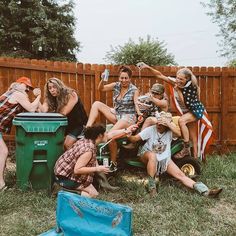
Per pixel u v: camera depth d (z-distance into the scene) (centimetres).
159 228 426
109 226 357
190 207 485
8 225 423
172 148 603
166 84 830
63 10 2898
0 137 536
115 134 553
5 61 738
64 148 575
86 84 808
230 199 523
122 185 565
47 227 416
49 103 571
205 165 689
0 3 2777
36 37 2766
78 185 475
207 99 859
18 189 516
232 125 870
